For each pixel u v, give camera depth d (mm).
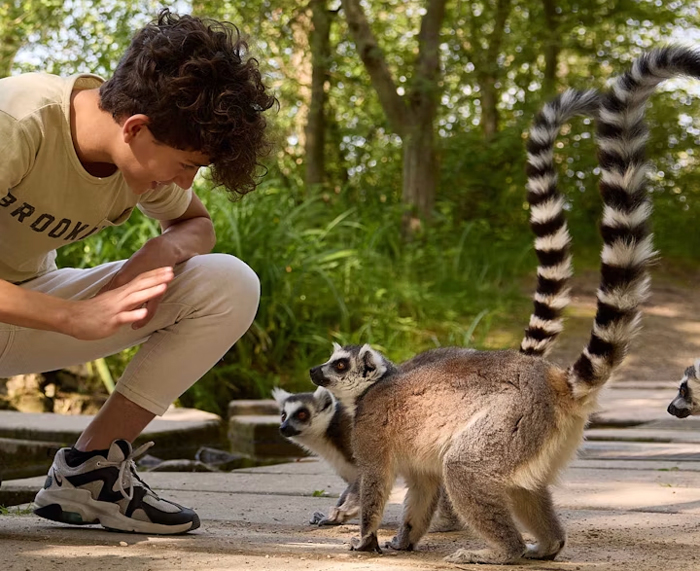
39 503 3088
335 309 9641
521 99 14891
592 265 13609
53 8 10695
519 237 13594
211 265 3080
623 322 2863
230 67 2486
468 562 2801
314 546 2990
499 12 13523
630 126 3154
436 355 3629
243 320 3121
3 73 10641
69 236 2871
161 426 6227
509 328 10445
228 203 9195
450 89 13258
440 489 3244
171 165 2580
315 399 4352
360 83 13812
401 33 15477
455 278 11398
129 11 10727
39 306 2521
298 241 9484
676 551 2924
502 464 2811
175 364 3068
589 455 5219
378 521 3076
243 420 6656
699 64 3055
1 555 2561
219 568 2469
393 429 3078
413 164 12125
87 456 3039
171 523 3018
